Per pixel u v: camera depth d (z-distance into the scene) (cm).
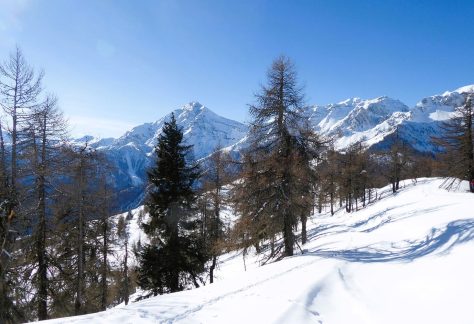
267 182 1830
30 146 1636
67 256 1942
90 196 1839
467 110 3522
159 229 2006
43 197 1623
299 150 1875
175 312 842
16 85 1619
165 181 1966
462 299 805
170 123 2022
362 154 4816
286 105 1856
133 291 3566
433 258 1207
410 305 871
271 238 1928
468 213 1727
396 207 3341
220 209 2641
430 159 7594
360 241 2025
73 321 771
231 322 777
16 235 1043
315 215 6238
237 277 1373
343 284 1073
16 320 1323
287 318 797
